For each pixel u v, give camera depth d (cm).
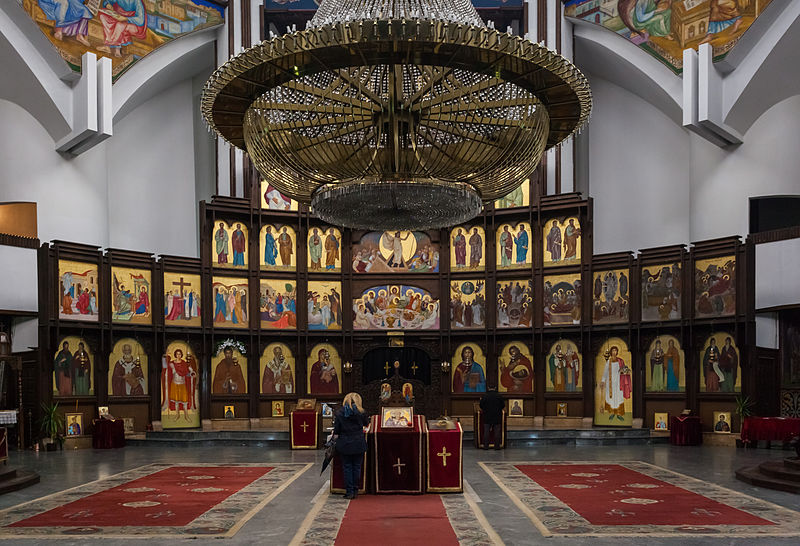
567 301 2603
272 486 1321
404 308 2733
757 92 2394
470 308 2716
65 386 2261
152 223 2908
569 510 1056
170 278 2520
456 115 823
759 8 2266
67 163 2511
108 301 2370
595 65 2969
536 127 883
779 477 1285
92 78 2397
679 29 2486
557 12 2838
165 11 2689
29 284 2247
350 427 1160
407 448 1205
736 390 2228
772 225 2944
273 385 2653
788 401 2220
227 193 2778
